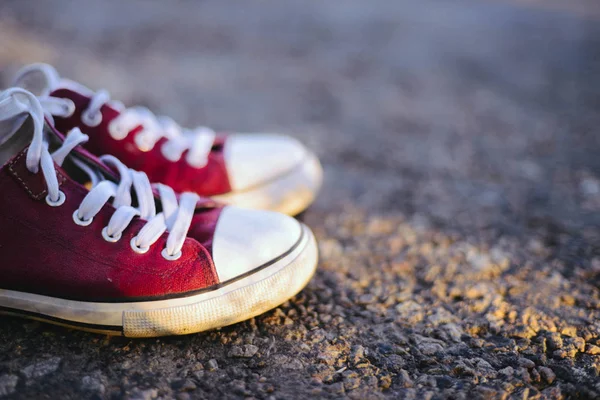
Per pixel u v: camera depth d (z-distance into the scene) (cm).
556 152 122
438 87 169
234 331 77
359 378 74
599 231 94
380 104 151
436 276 85
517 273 86
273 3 279
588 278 85
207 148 87
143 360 74
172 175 85
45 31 184
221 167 87
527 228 94
